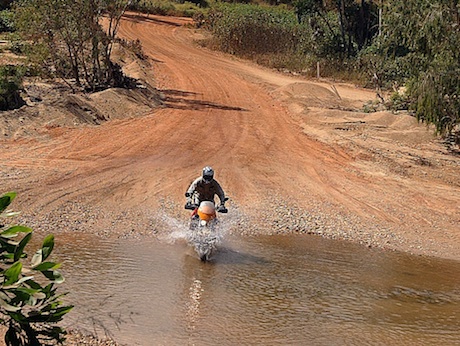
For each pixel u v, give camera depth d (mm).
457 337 7699
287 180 17125
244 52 53188
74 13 26531
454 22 19938
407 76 32000
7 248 4043
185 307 7891
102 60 29312
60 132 20000
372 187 17203
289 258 10664
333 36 51438
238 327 7402
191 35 61250
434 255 11977
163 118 24797
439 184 18266
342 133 24719
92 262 9367
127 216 12484
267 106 30688
